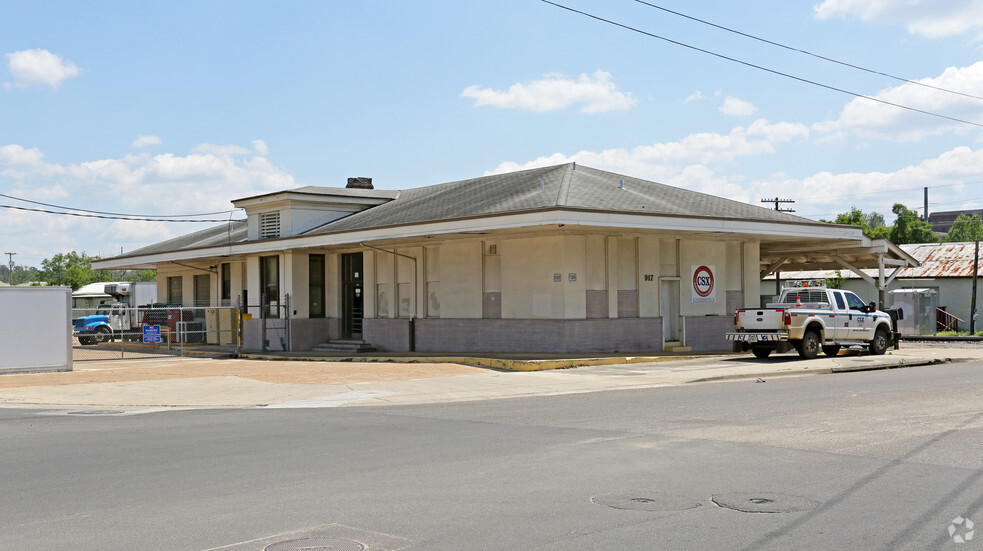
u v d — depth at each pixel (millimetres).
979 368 23500
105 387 19828
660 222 25391
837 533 6668
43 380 21578
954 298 47500
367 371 22969
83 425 13641
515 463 9695
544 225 24047
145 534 6750
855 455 9977
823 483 8484
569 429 12359
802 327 24906
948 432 11594
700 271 29812
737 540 6492
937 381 19094
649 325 28156
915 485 8359
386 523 7035
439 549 6266
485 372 22281
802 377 21078
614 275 27328
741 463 9555
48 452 10828
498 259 28312
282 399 17469
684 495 8000
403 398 17391
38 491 8438
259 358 31906
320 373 22609
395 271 31859
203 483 8758
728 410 14219
